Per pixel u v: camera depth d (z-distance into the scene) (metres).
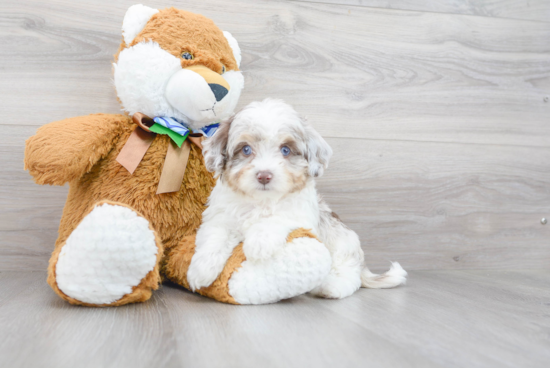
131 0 2.13
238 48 2.01
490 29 2.50
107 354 1.01
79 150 1.57
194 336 1.15
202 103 1.68
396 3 2.38
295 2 2.28
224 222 1.62
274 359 1.00
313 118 2.32
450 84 2.46
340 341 1.13
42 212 2.10
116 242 1.33
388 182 2.40
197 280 1.50
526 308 1.56
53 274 1.38
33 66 2.07
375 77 2.38
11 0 2.03
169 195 1.71
